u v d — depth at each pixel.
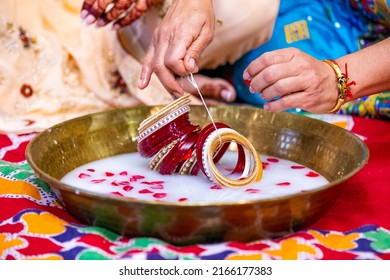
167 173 1.39
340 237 1.22
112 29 1.86
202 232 1.13
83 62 1.99
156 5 1.89
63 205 1.26
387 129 1.85
